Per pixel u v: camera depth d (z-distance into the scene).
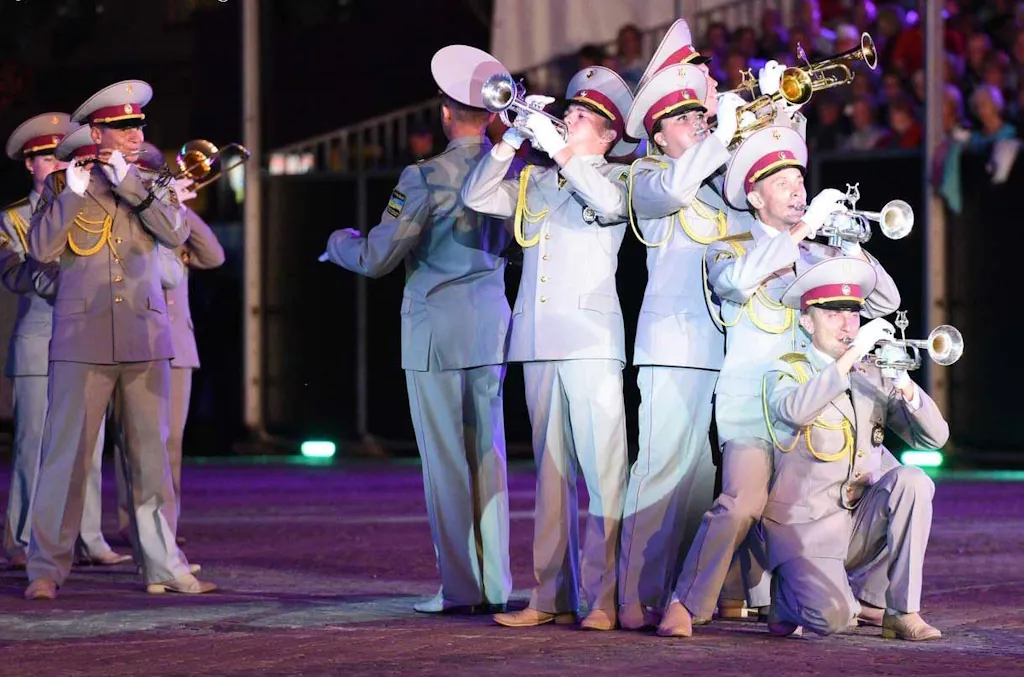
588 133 13.86
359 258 14.91
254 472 30.58
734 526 13.12
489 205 13.91
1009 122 30.70
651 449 13.62
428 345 14.82
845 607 12.88
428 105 35.09
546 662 12.10
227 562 18.56
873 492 13.31
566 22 33.94
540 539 13.97
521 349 13.91
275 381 34.41
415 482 28.50
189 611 14.74
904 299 30.58
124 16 39.75
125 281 16.14
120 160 15.87
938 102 30.27
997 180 29.75
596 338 13.70
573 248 13.82
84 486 16.05
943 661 12.18
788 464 13.10
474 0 36.97
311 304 34.12
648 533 13.62
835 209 13.20
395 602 15.42
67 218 15.74
